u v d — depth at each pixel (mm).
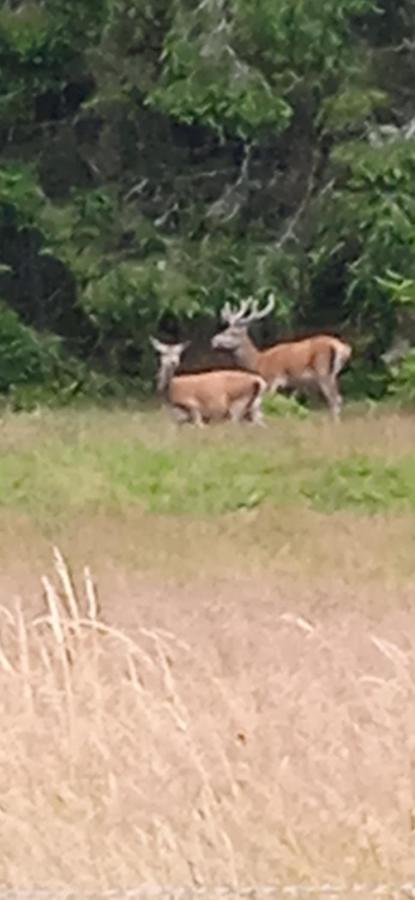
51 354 27266
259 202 27531
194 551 14227
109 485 16844
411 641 10922
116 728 8633
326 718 8852
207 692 9281
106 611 12102
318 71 26625
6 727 8625
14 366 27078
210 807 7930
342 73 26594
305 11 26188
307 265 26969
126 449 18016
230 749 8539
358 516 16094
